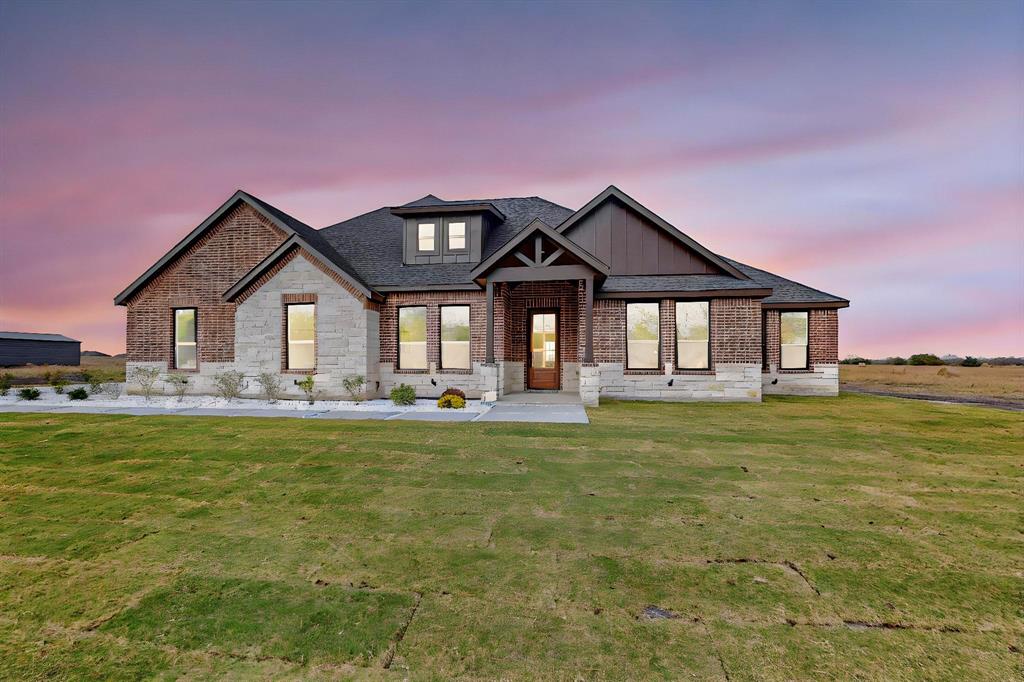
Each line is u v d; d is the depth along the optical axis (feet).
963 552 11.98
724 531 13.30
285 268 45.60
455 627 8.57
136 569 11.10
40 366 107.55
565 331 50.06
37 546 12.42
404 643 8.08
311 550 12.14
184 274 50.01
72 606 9.45
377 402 42.91
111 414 34.96
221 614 9.11
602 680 7.07
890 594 9.88
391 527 13.69
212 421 31.71
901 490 17.12
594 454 22.57
